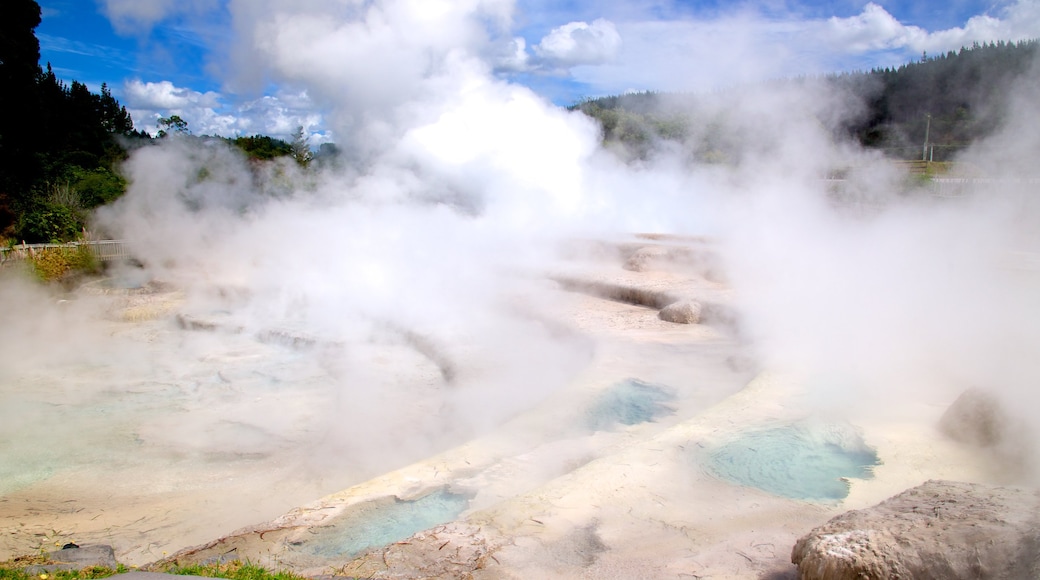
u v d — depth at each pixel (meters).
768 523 4.86
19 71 25.08
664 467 5.79
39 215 22.08
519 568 4.34
